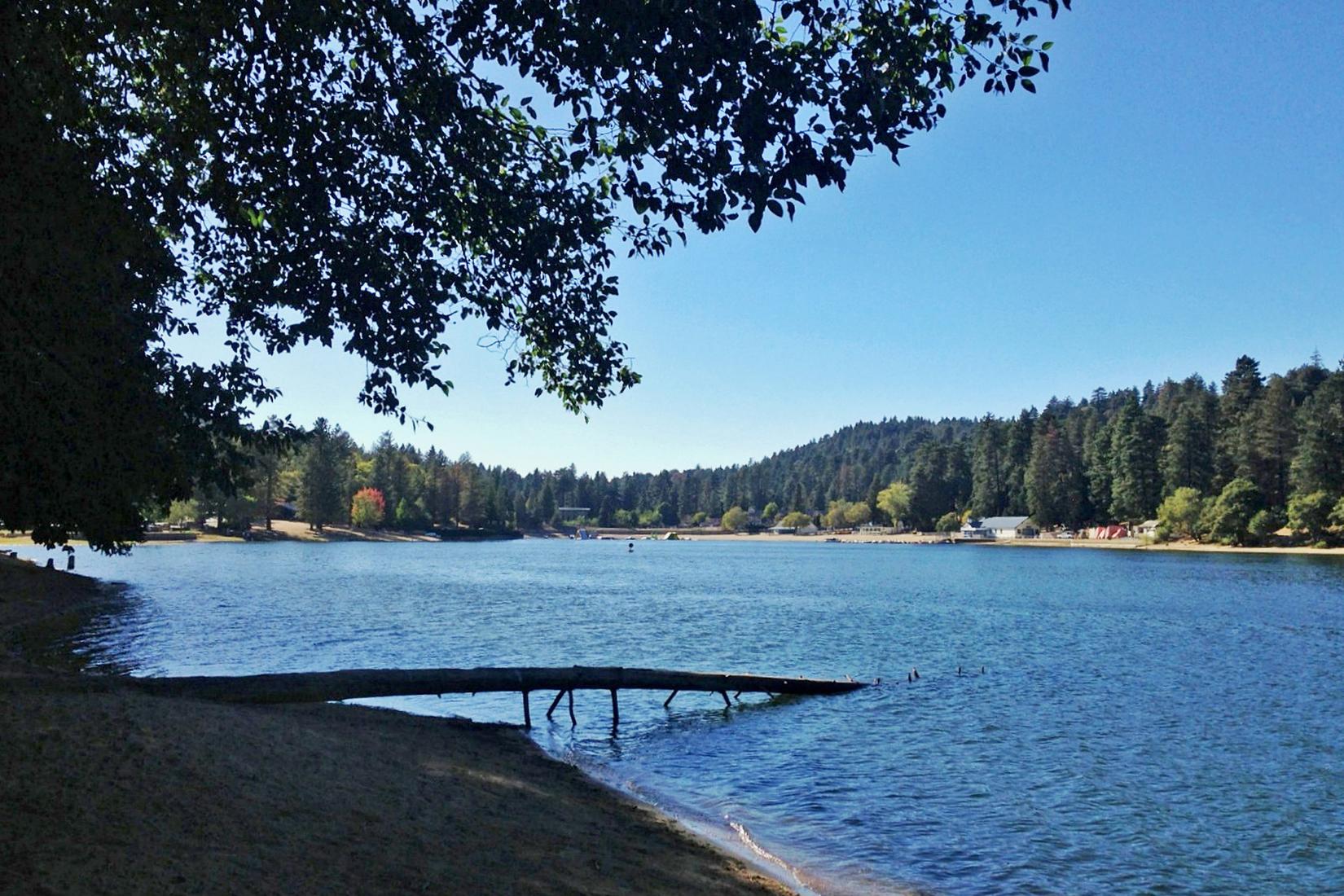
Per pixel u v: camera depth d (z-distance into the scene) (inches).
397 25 296.8
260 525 5787.4
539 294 366.0
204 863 236.4
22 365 278.2
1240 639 1273.4
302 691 588.7
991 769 566.6
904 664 1047.6
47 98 306.3
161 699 464.4
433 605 1737.2
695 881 336.8
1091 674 960.3
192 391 341.7
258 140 319.6
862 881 374.3
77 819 248.2
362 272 319.0
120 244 315.3
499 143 328.2
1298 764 576.7
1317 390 4372.5
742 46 241.3
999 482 6781.5
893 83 257.0
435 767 449.7
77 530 367.6
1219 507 4453.7
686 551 5959.6
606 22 247.6
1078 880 383.2
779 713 751.1
